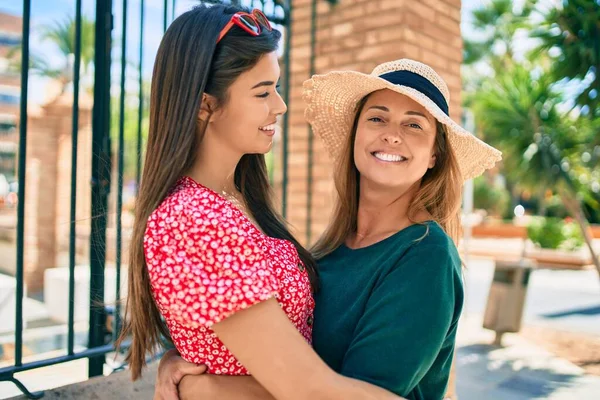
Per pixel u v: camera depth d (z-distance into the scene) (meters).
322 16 4.00
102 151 2.44
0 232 8.46
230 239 1.10
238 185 1.61
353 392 1.08
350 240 1.60
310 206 3.79
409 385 1.18
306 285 1.35
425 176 1.54
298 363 1.06
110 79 2.49
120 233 2.32
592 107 5.46
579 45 5.32
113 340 2.34
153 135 1.28
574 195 6.49
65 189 7.38
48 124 7.34
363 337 1.23
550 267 12.19
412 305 1.21
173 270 1.10
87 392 2.20
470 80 14.11
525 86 6.48
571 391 3.99
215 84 1.25
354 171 1.65
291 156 4.23
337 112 1.72
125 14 2.37
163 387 1.28
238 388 1.20
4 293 6.34
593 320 6.72
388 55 3.62
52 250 7.26
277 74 1.32
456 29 3.99
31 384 2.96
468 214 6.93
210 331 1.19
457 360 4.74
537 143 6.44
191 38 1.24
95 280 2.37
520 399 3.82
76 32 2.23
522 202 23.83
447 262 1.26
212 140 1.31
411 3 3.61
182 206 1.14
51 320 5.22
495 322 5.26
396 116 1.44
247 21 1.27
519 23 5.85
